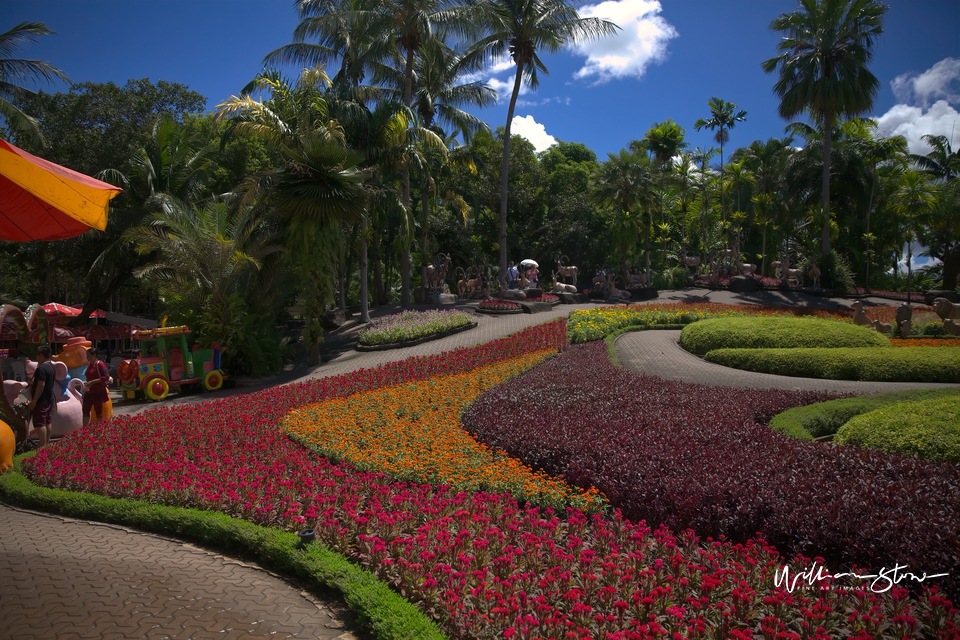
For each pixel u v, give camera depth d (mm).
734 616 3486
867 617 3379
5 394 8531
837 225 37875
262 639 3738
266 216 18266
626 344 15992
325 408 10000
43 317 11430
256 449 7680
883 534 4047
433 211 39000
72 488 6512
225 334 15805
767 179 39938
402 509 5398
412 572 4043
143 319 24000
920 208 30953
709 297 29578
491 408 8922
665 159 39844
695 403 8797
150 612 4066
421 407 9898
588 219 41375
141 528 5723
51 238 5723
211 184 26906
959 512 4359
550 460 6488
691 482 5250
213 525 5285
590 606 3686
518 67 26609
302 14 25938
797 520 4387
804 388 10953
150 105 27781
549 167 44000
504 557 4164
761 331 14336
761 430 7141
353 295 39219
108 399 9859
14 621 3926
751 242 43688
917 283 42281
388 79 27547
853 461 5695
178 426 8969
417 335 18734
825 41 30656
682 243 44312
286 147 16516
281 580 4602
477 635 3406
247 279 17453
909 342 15672
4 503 6523
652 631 3281
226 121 27203
